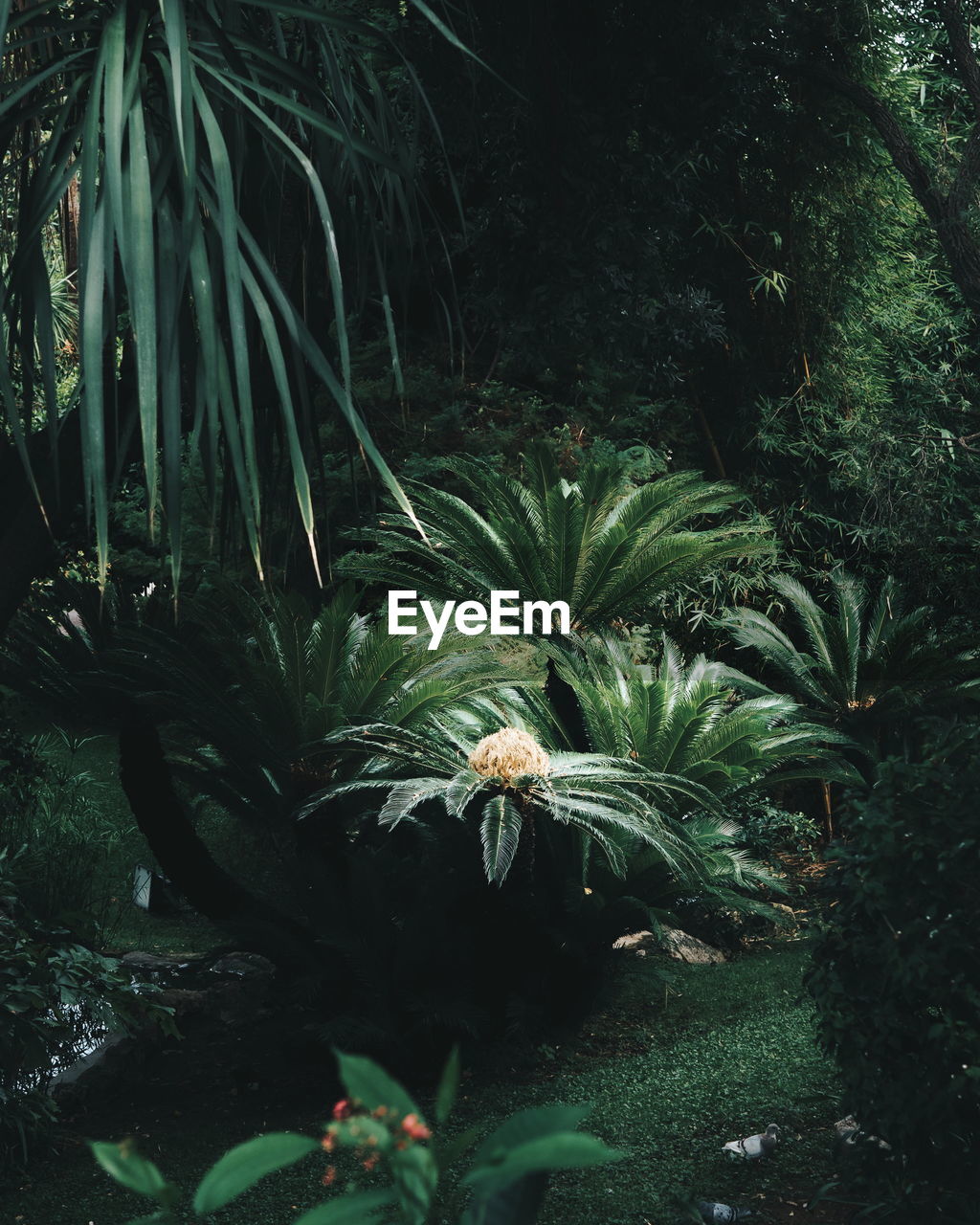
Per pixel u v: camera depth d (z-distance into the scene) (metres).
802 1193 3.63
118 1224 3.88
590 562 6.52
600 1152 0.74
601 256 8.25
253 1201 3.99
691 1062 5.15
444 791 5.52
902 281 11.88
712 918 8.05
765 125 10.77
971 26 10.80
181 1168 4.51
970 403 11.52
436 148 8.33
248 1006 6.59
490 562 6.57
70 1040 5.42
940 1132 3.06
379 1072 0.79
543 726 7.23
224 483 3.94
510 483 6.69
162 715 6.45
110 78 2.74
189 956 7.73
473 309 9.22
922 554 10.96
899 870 3.11
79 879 8.30
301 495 2.77
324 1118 5.05
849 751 9.78
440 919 5.93
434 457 9.61
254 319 3.88
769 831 9.98
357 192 4.39
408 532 7.65
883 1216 3.18
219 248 3.00
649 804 6.23
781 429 11.34
